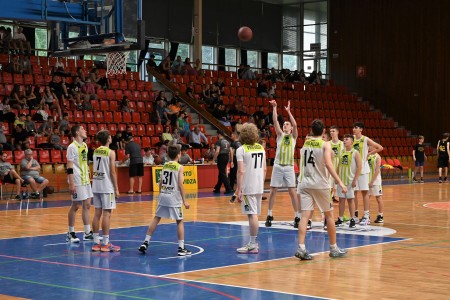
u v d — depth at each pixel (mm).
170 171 9469
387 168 28031
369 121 33469
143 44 14109
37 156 20203
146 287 7328
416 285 7492
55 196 19250
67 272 8203
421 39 34531
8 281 7664
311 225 12719
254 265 8695
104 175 9719
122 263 8828
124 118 24250
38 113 21469
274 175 12461
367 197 12883
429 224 13133
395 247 10219
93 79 24891
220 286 7395
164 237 11250
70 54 15297
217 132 26766
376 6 35719
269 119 28297
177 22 32344
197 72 29812
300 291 7152
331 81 36000
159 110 25062
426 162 33000
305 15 37562
